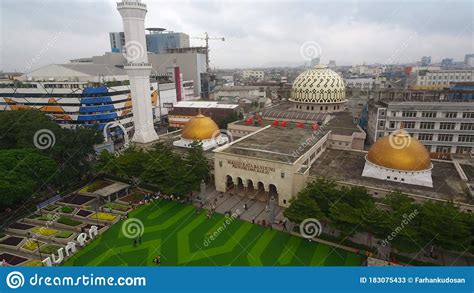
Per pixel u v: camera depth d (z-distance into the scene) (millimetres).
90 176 84750
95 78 122812
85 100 113688
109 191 70688
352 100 141125
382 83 180500
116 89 122125
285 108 120438
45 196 72312
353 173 67812
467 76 186875
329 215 52625
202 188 68688
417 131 85562
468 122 81188
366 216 48750
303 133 87562
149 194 73000
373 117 92562
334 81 108000
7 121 92188
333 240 53188
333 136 86750
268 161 66312
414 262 47844
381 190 58531
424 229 45969
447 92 95688
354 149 87938
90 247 53312
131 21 87188
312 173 67875
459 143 83188
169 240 55031
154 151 78562
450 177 64625
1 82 129750
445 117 82562
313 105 109750
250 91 184250
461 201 54062
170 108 152500
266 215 63375
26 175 67188
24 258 50938
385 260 47906
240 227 58906
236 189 73375
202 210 65625
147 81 94500
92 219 62406
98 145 93938
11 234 58562
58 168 74875
